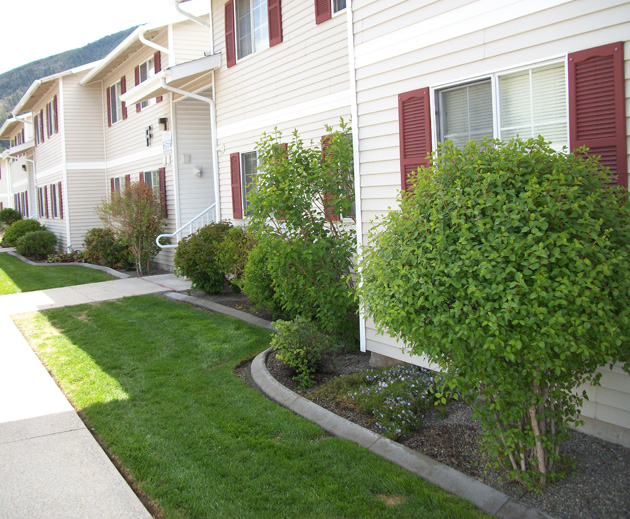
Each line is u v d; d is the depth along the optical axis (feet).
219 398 16.89
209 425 14.92
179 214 46.32
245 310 28.94
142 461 13.12
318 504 11.01
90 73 57.72
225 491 11.64
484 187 10.46
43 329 27.12
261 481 11.96
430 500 10.83
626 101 12.08
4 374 20.31
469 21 15.08
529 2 13.69
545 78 13.74
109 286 39.78
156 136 49.47
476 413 11.19
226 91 37.14
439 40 15.89
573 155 10.96
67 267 53.98
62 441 14.53
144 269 50.70
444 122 16.35
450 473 11.61
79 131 64.18
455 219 10.61
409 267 11.17
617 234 10.32
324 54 27.55
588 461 11.90
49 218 77.20
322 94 27.94
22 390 18.56
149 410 16.17
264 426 14.70
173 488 11.88
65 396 17.90
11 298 36.35
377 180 18.19
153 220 46.62
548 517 10.00
